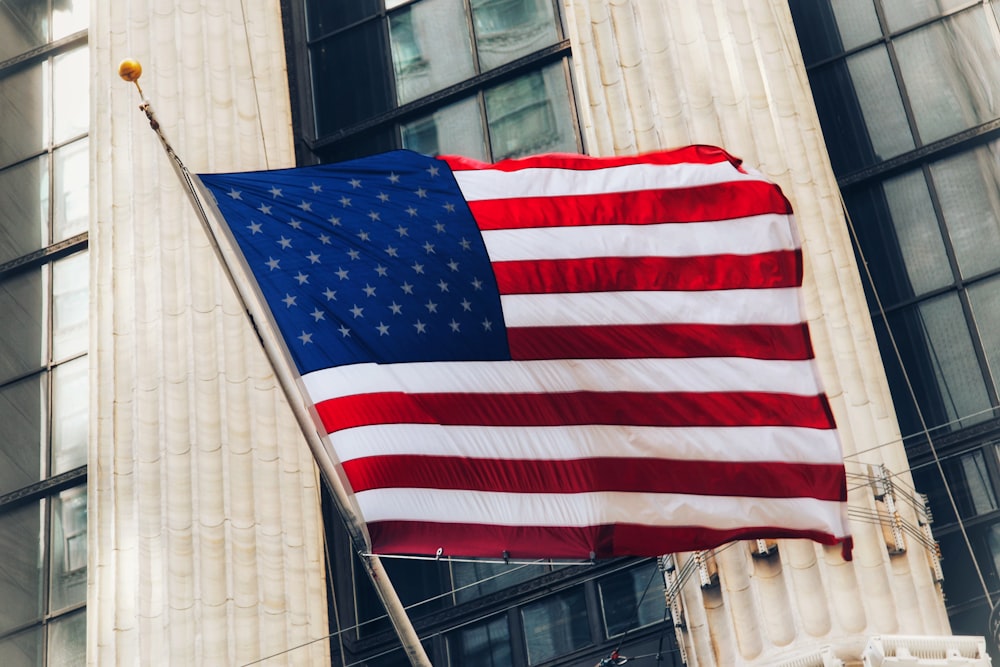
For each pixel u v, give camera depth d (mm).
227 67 25781
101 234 24375
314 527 22047
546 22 27719
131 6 26406
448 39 28375
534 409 17562
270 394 22547
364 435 17203
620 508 17234
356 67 28766
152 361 22750
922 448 21391
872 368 19672
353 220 18359
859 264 23078
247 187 18375
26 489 26234
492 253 18438
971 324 22109
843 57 24875
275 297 17750
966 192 23109
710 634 18047
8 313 28391
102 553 21641
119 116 25375
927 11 24703
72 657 24516
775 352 18156
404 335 17750
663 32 22141
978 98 23734
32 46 31766
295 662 20688
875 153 23922
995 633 19172
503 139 26812
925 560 18078
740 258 18656
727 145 21141
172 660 20391
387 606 16016
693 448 17609
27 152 30391
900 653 16688
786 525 17375
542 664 21891
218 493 21594
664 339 18141
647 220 18844
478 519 16984
